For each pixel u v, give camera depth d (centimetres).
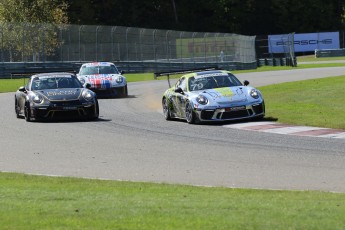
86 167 3681
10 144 4647
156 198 2558
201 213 2205
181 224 2031
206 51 18388
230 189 2867
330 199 2528
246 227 1986
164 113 6172
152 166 3666
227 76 5953
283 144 4250
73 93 6109
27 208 2320
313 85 8888
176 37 17862
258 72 14425
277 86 9131
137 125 5631
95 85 8619
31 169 3656
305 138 4472
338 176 3206
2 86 11438
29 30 14725
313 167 3459
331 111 5881
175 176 3350
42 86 6319
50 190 2811
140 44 16838
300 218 2109
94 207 2328
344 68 14175
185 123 5681
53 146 4516
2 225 2041
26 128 5569
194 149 4209
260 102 5550
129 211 2245
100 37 15988
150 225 2022
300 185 3025
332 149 3988
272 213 2194
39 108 5962
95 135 5028
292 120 5412
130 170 3556
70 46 15450
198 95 5597
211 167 3572
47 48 15025
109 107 7400
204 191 2800
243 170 3456
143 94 9312
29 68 13950
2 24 14512
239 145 4297
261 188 2961
